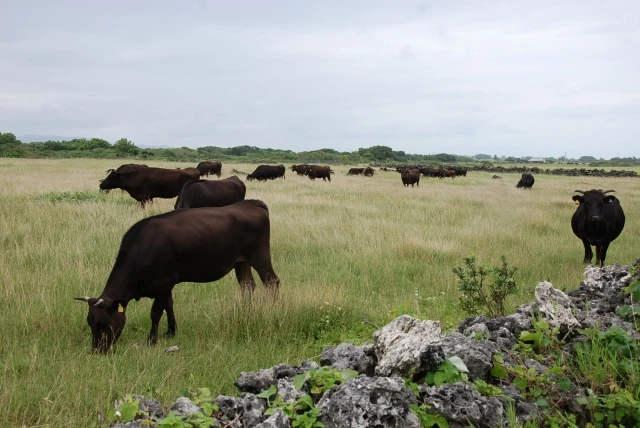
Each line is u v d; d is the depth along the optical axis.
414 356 3.91
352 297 7.82
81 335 6.43
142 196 16.42
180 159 67.44
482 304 6.85
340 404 3.41
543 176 54.75
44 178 24.30
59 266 8.96
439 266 10.09
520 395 4.01
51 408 4.40
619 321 5.08
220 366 5.43
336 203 17.81
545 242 12.87
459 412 3.61
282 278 8.95
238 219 7.21
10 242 10.14
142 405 3.75
